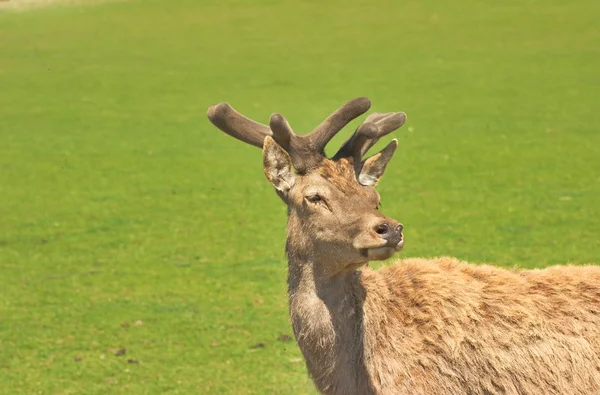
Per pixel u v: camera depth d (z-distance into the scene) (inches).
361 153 536.7
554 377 504.1
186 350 773.9
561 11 2603.3
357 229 486.6
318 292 506.3
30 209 1223.5
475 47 2253.9
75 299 900.6
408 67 2075.5
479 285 525.7
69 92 1989.4
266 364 740.0
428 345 508.4
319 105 1727.4
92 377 729.0
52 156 1504.7
